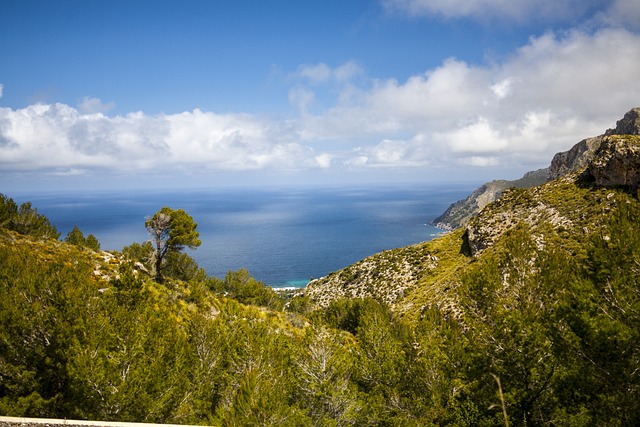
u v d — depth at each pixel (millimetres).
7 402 14281
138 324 17328
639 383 11906
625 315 12297
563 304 13453
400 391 21312
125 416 14203
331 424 17766
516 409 15430
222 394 19125
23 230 36438
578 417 13000
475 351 16250
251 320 26719
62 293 16688
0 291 16750
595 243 14148
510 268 17750
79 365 13938
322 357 20656
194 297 38531
